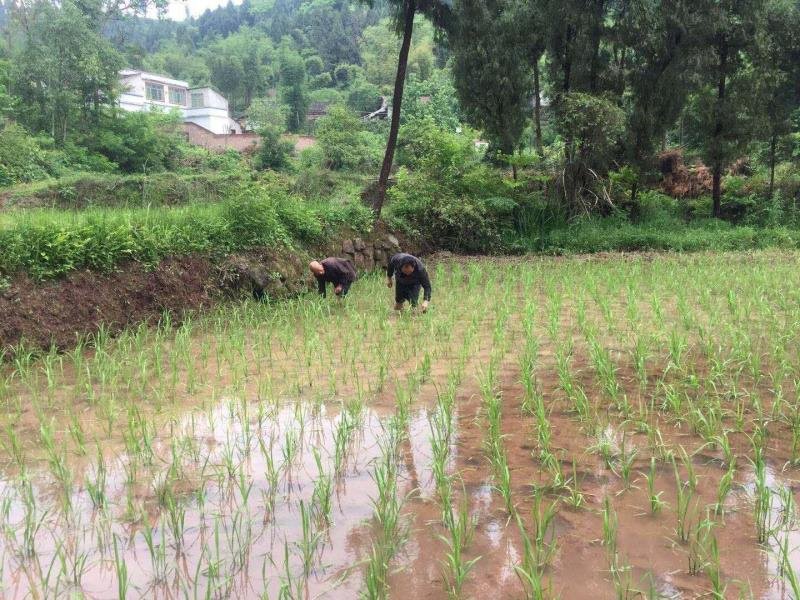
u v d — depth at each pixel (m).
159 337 8.06
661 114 18.94
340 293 9.52
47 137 29.09
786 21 18.81
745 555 3.06
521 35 18.89
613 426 4.80
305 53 91.94
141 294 8.81
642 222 20.33
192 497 3.77
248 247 10.91
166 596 2.83
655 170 19.92
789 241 17.80
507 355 6.98
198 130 50.03
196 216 10.73
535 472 4.04
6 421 5.14
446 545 3.22
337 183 22.12
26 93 30.83
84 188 20.86
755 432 4.39
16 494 3.84
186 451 4.46
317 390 5.88
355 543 3.24
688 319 7.96
